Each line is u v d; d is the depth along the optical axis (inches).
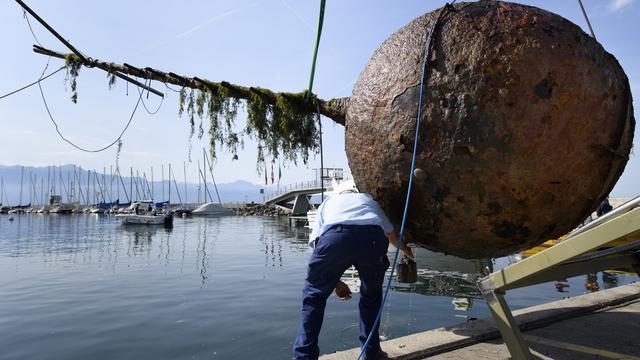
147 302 427.5
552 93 96.1
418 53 108.3
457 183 100.2
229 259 787.4
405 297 384.8
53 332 329.1
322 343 258.5
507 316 99.7
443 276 485.4
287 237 1283.2
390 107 108.7
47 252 975.0
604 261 113.6
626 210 84.4
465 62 100.8
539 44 98.6
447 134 100.1
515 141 95.5
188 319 352.2
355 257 103.7
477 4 110.0
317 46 161.3
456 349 123.8
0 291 510.6
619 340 128.0
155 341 295.9
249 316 353.1
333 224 105.0
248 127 193.8
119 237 1363.2
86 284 549.6
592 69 100.3
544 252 88.0
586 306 159.8
